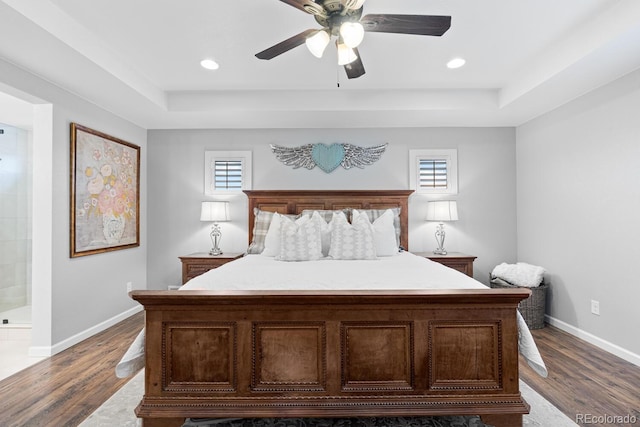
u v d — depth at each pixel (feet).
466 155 13.58
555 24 7.48
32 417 6.13
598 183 9.42
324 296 5.46
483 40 8.15
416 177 13.57
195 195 13.75
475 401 5.54
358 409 5.49
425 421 6.05
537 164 12.17
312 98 11.35
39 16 6.34
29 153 13.58
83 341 10.03
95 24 7.38
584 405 6.45
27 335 10.48
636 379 7.48
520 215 13.28
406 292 5.52
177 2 6.64
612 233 8.96
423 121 12.75
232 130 13.74
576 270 10.26
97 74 8.55
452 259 12.01
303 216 11.51
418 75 10.19
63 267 9.42
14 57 7.60
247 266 8.47
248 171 13.64
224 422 6.05
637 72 8.22
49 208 9.02
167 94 11.44
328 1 5.50
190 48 8.50
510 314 5.66
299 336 5.63
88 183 10.31
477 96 11.30
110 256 11.48
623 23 6.59
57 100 9.22
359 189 13.60
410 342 5.64
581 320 10.06
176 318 5.63
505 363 5.62
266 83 10.76
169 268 13.75
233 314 5.62
